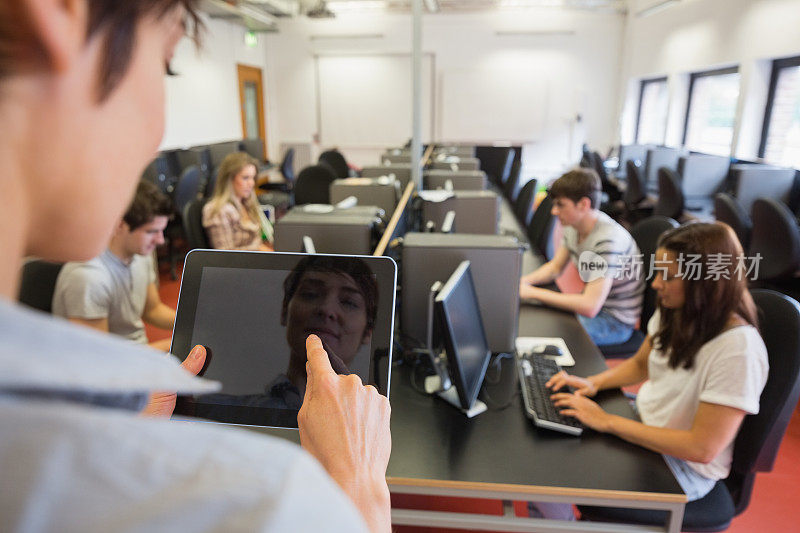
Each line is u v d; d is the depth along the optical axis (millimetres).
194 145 6648
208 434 195
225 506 171
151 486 172
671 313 1398
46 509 160
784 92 5082
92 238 235
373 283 718
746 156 5484
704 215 4535
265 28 7906
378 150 8992
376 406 427
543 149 8656
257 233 3061
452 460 1193
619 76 8273
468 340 1386
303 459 200
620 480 1135
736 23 5449
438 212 2707
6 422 165
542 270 2553
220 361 693
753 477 1371
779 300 1353
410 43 8469
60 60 189
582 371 1644
